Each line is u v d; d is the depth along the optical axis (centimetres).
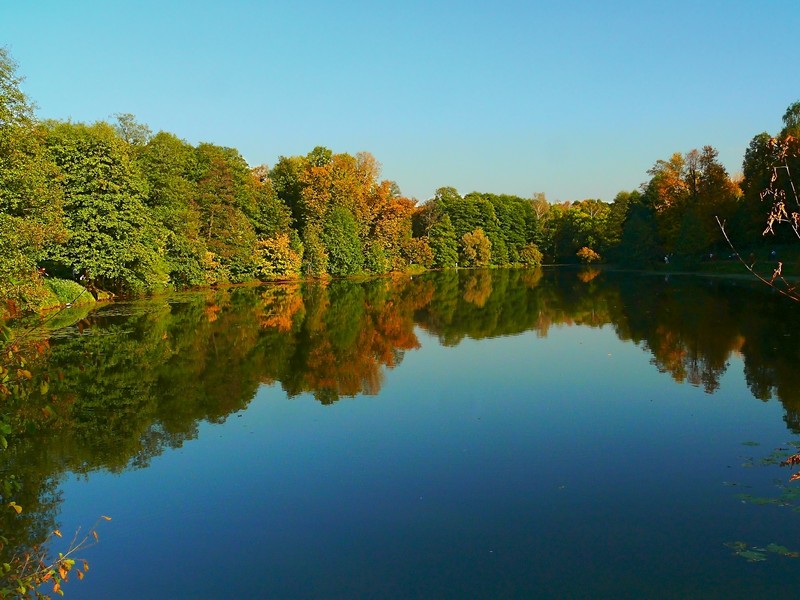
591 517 870
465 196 11456
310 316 3180
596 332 2547
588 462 1080
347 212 7175
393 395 1565
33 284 1977
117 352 2114
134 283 3878
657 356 1986
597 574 722
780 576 702
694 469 1029
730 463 1049
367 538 827
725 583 692
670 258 6856
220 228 5569
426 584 712
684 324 2644
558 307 3547
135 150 4659
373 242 7675
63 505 943
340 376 1780
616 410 1388
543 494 952
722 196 6141
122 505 941
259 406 1466
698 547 774
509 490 971
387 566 755
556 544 797
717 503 896
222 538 836
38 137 2967
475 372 1822
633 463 1067
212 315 3178
